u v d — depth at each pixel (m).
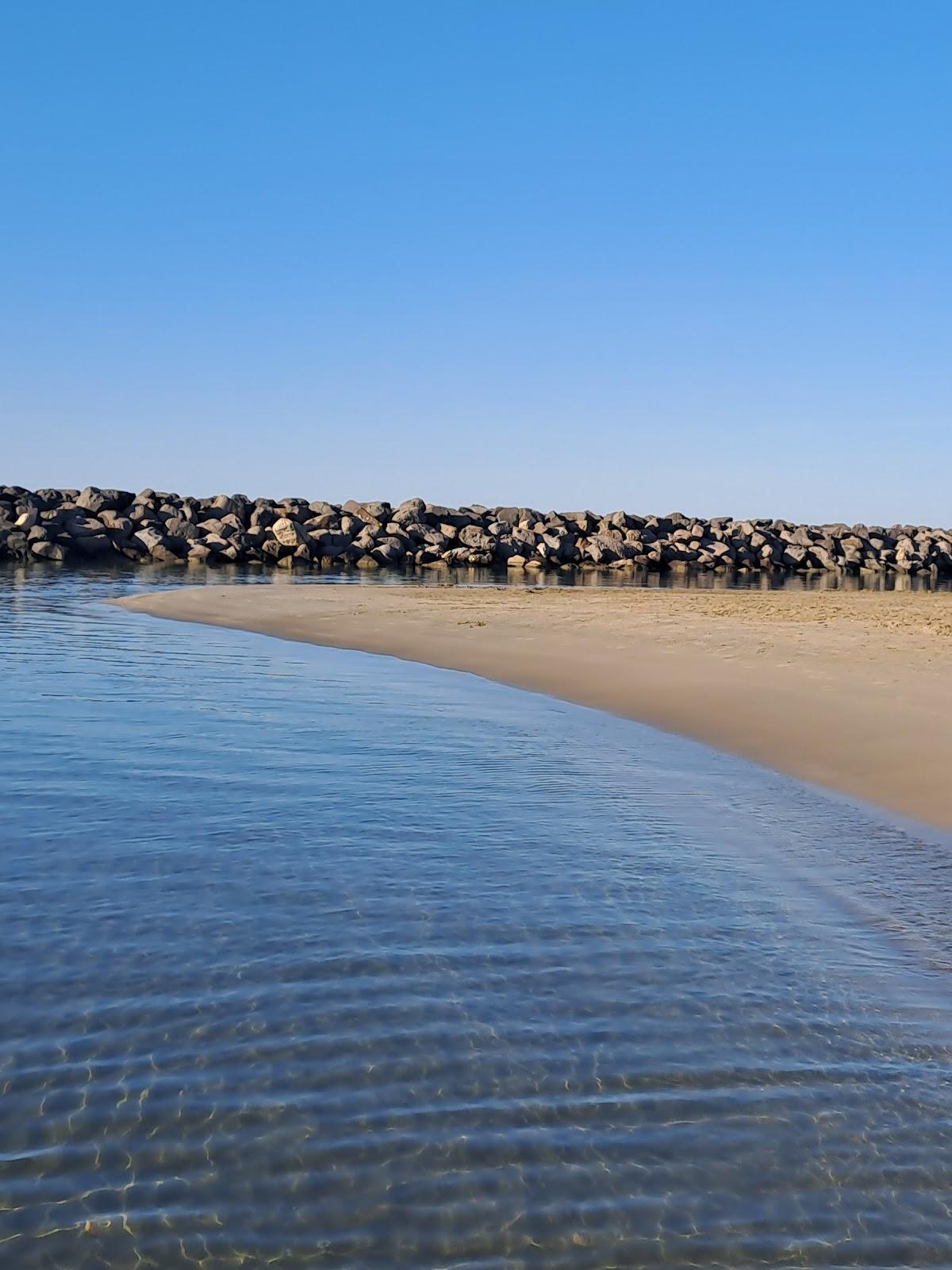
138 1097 5.11
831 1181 4.65
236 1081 5.27
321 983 6.23
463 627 25.47
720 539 75.31
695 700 15.09
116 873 7.86
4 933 6.77
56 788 10.09
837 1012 6.06
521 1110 5.09
